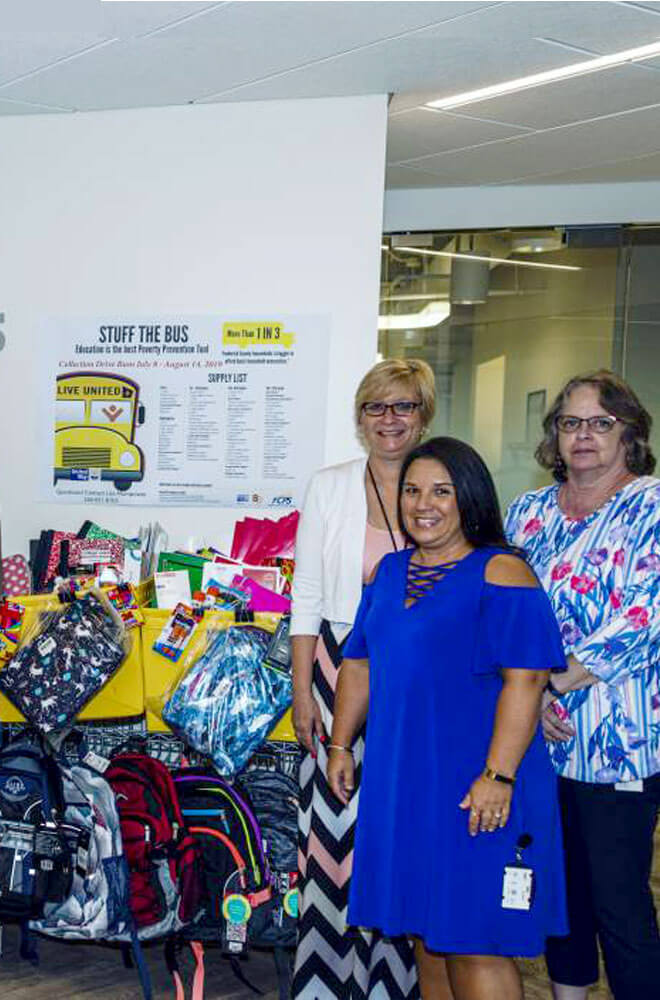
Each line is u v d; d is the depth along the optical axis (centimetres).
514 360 639
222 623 321
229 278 418
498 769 229
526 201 606
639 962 253
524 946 229
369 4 328
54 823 315
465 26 346
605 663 246
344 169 408
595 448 257
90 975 341
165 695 317
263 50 363
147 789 318
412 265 643
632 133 488
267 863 317
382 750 243
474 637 234
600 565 256
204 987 337
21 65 378
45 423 435
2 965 346
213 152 418
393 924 236
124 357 427
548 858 237
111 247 428
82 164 430
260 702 306
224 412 419
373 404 282
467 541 243
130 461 427
